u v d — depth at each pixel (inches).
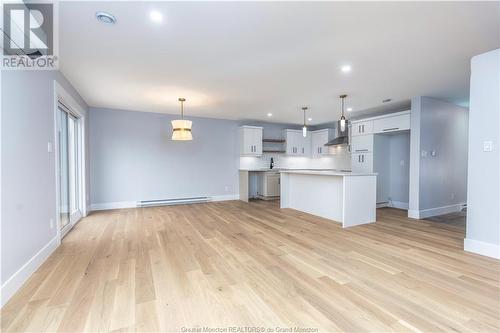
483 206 110.3
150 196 238.5
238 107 216.4
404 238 136.8
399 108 220.1
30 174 94.6
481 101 109.7
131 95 176.7
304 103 201.5
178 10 79.1
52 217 116.4
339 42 101.2
